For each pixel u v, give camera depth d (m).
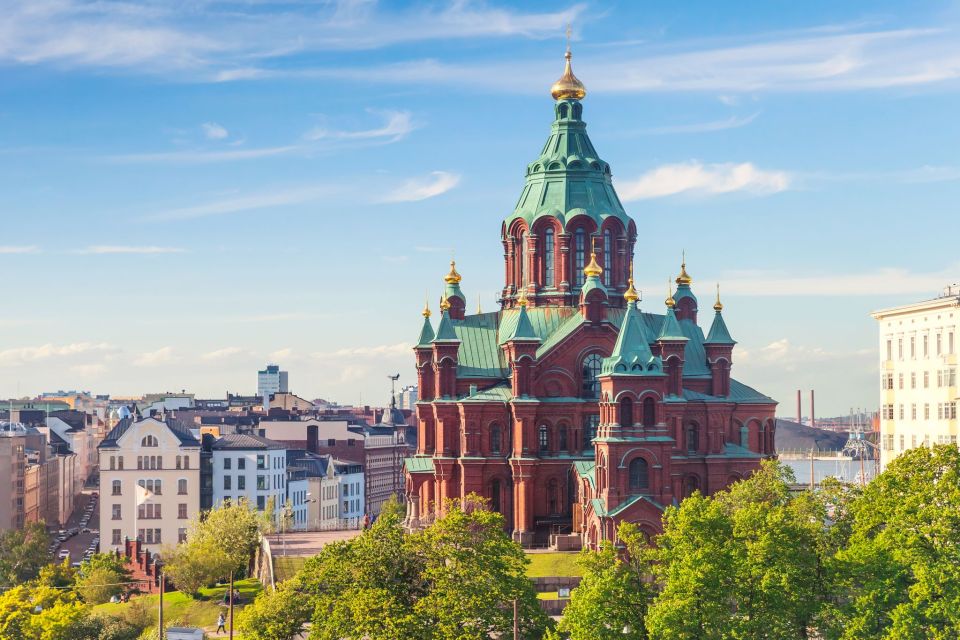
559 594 139.62
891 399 171.25
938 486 102.19
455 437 171.38
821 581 102.94
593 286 169.00
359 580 109.56
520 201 181.75
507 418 168.38
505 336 175.25
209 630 151.12
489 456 167.88
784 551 102.19
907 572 98.94
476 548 110.12
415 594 110.81
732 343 172.88
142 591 182.50
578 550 158.38
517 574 116.75
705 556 102.50
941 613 94.56
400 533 113.19
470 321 180.75
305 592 121.06
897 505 102.88
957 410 157.00
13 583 191.00
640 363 151.75
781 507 111.69
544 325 174.75
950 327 158.62
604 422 152.75
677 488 160.62
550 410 167.12
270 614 118.50
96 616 142.00
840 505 113.81
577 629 103.75
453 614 105.12
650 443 150.62
